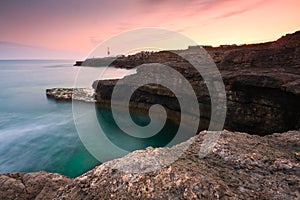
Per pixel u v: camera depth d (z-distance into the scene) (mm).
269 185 5391
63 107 37750
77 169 16797
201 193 4988
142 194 5203
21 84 72812
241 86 20375
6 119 31172
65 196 5852
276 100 18344
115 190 5512
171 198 4973
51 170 16812
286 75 19656
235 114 21234
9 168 17219
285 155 7004
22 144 21812
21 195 8320
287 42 32562
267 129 19188
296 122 16938
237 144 7746
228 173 5941
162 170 5848
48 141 22484
